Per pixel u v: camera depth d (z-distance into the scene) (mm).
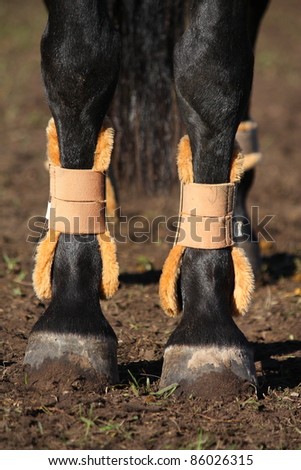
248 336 7324
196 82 5426
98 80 5457
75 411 5535
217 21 5348
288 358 6758
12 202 11586
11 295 8078
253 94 18438
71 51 5406
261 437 5375
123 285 8516
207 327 5613
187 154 5672
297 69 20906
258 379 6148
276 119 16562
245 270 5648
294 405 5805
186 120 5574
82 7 5367
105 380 5691
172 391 5629
